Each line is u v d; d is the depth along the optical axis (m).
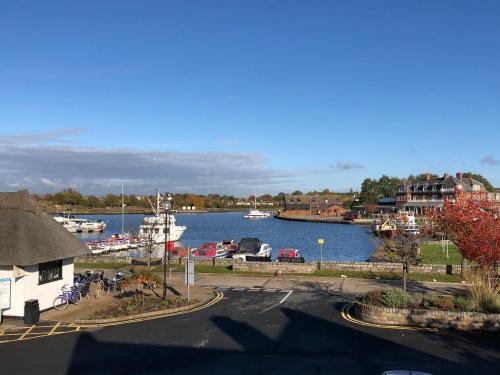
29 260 22.31
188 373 15.71
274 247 81.94
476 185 142.12
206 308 25.53
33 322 22.05
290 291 30.64
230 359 17.12
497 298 22.61
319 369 16.02
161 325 21.92
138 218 186.25
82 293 28.72
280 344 18.97
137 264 43.62
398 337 19.86
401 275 36.50
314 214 198.38
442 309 21.75
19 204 24.34
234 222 174.75
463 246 29.88
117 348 18.42
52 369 16.11
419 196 151.75
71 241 26.52
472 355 17.45
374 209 164.25
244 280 35.09
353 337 19.92
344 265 39.38
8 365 16.50
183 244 85.06
